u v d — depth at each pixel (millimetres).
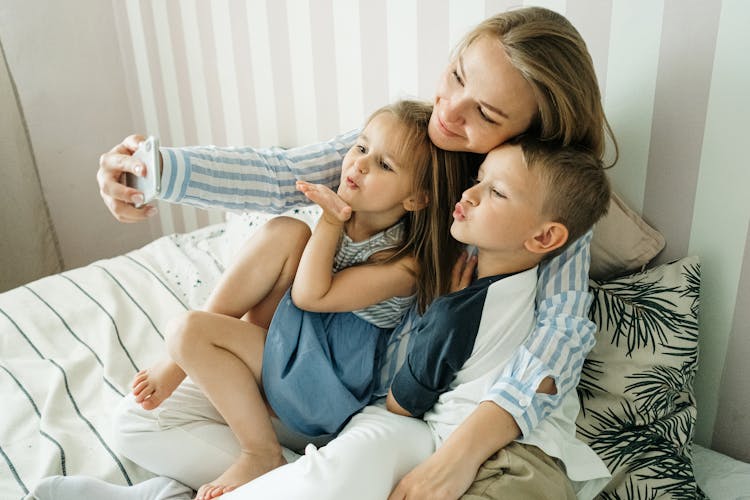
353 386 968
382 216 1022
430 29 1273
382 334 1053
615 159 1010
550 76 817
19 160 1950
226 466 930
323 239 939
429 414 918
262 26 1658
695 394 1062
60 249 2211
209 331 887
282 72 1657
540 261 965
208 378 884
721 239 970
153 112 2203
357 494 749
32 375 1114
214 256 1543
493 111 840
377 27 1375
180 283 1449
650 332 961
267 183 1014
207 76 1916
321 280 936
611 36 1021
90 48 2119
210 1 1788
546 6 1090
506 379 858
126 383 1127
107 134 2240
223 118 1924
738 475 955
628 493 887
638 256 1044
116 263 1523
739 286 965
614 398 957
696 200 984
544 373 843
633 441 918
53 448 938
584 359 969
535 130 896
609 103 1058
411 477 786
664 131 993
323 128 1606
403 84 1366
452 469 777
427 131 972
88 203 2242
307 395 917
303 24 1543
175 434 908
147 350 1224
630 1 982
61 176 2154
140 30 2092
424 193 987
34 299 1330
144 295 1389
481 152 912
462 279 987
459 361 885
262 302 1032
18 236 2018
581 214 877
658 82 980
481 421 820
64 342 1232
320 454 786
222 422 960
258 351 939
